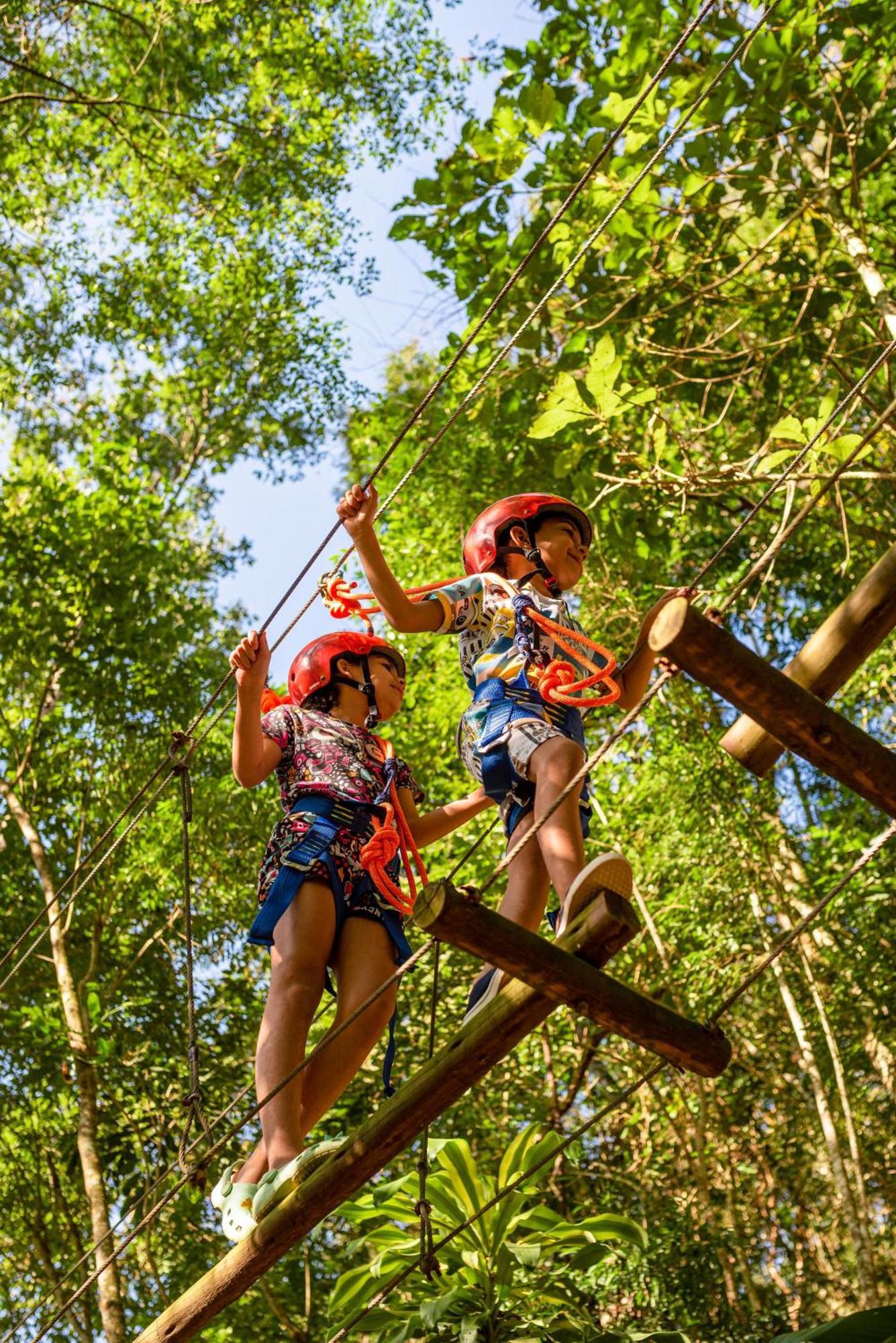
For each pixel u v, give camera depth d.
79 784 11.29
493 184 7.47
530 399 8.27
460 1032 2.74
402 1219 5.59
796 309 7.89
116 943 11.25
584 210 6.88
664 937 10.30
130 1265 10.66
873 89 7.18
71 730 11.35
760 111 6.77
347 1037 3.40
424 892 2.46
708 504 10.15
